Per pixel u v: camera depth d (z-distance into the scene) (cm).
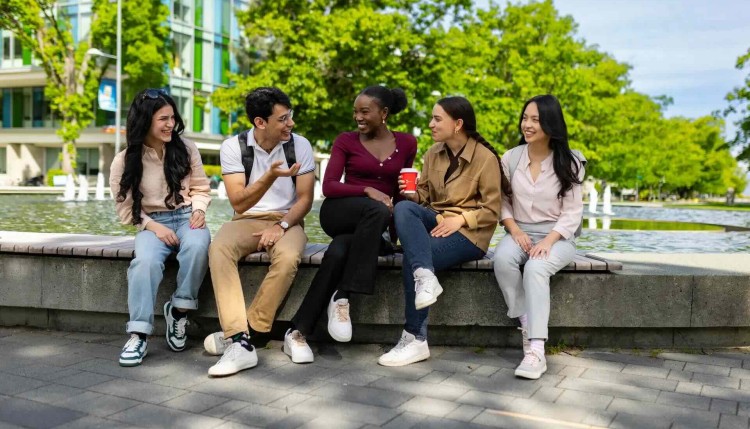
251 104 370
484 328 392
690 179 6012
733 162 7131
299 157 388
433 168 388
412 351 349
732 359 362
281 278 356
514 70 2997
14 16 2922
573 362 355
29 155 4106
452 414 272
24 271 411
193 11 3800
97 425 254
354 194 372
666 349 382
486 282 379
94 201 1783
